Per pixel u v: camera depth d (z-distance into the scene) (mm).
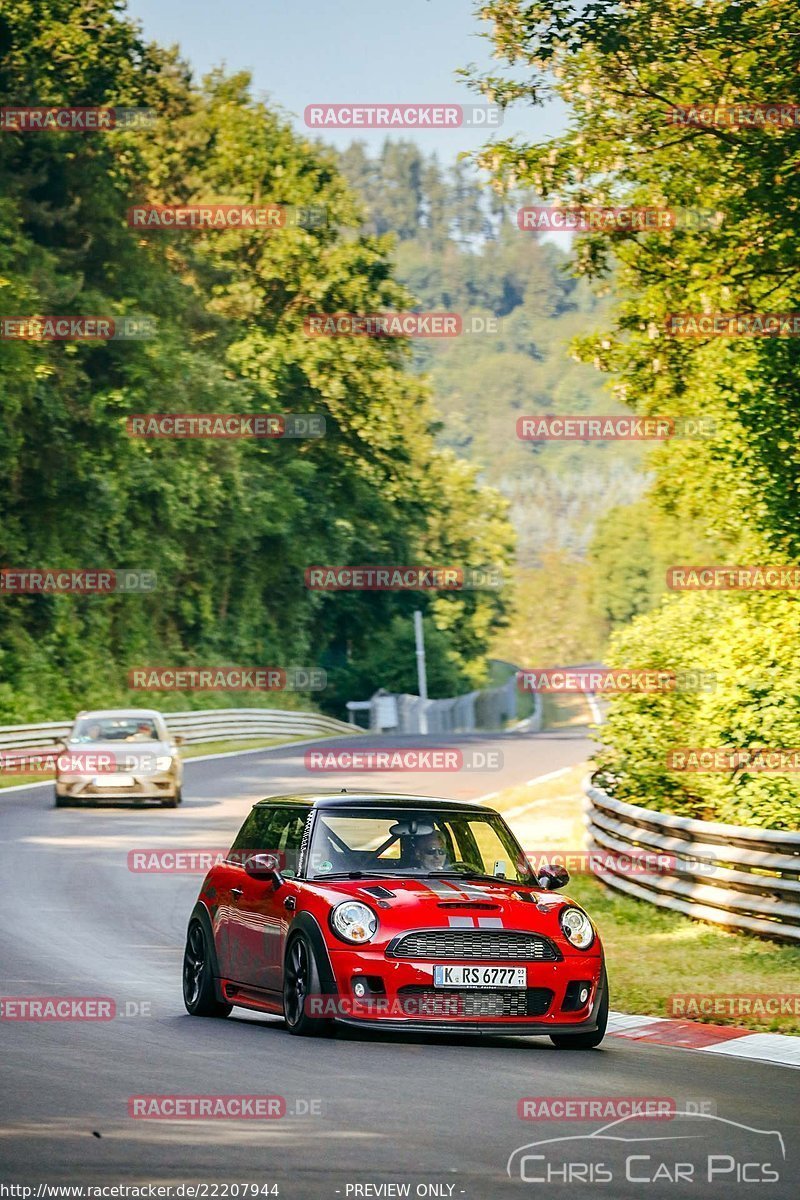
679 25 64375
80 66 151375
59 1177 18438
